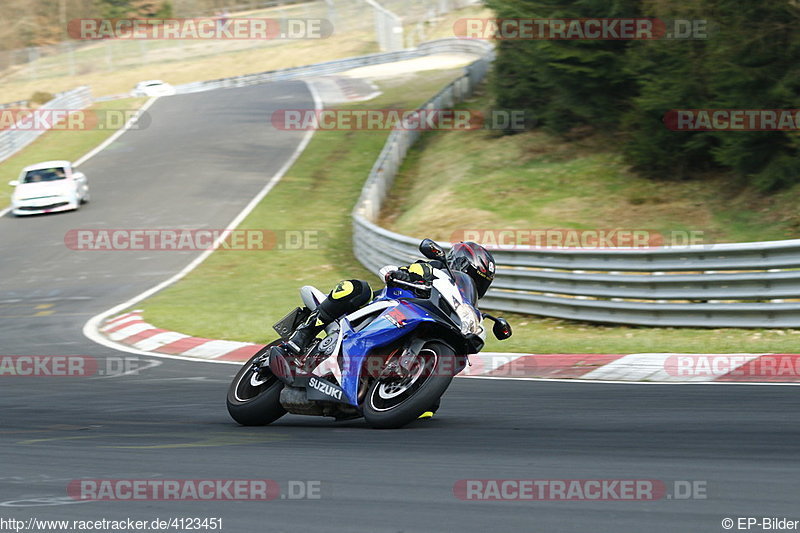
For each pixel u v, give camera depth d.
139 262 76.75
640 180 73.19
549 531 12.30
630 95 76.62
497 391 30.75
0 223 95.50
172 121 148.88
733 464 16.84
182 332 49.12
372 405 22.12
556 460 17.53
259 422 24.06
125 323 53.25
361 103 147.50
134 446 20.23
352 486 15.33
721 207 64.19
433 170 94.62
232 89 184.62
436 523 12.82
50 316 58.50
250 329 49.03
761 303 42.31
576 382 32.31
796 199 60.38
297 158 117.06
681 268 45.28
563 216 68.50
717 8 59.12
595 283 48.34
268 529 12.61
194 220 90.94
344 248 78.44
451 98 123.56
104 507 13.96
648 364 34.78
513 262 52.91
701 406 25.62
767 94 59.19
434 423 23.45
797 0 57.38
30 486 15.67
